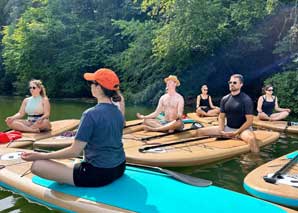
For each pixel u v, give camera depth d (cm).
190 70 1518
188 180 324
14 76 2217
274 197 317
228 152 483
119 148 314
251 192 335
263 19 1280
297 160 414
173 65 1502
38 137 585
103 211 273
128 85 1666
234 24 1338
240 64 1460
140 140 544
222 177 412
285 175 363
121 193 296
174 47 1392
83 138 292
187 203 279
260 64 1416
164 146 501
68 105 1424
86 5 2019
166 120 626
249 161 476
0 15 2483
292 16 1195
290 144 577
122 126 315
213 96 1540
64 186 316
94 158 302
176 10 1317
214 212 264
